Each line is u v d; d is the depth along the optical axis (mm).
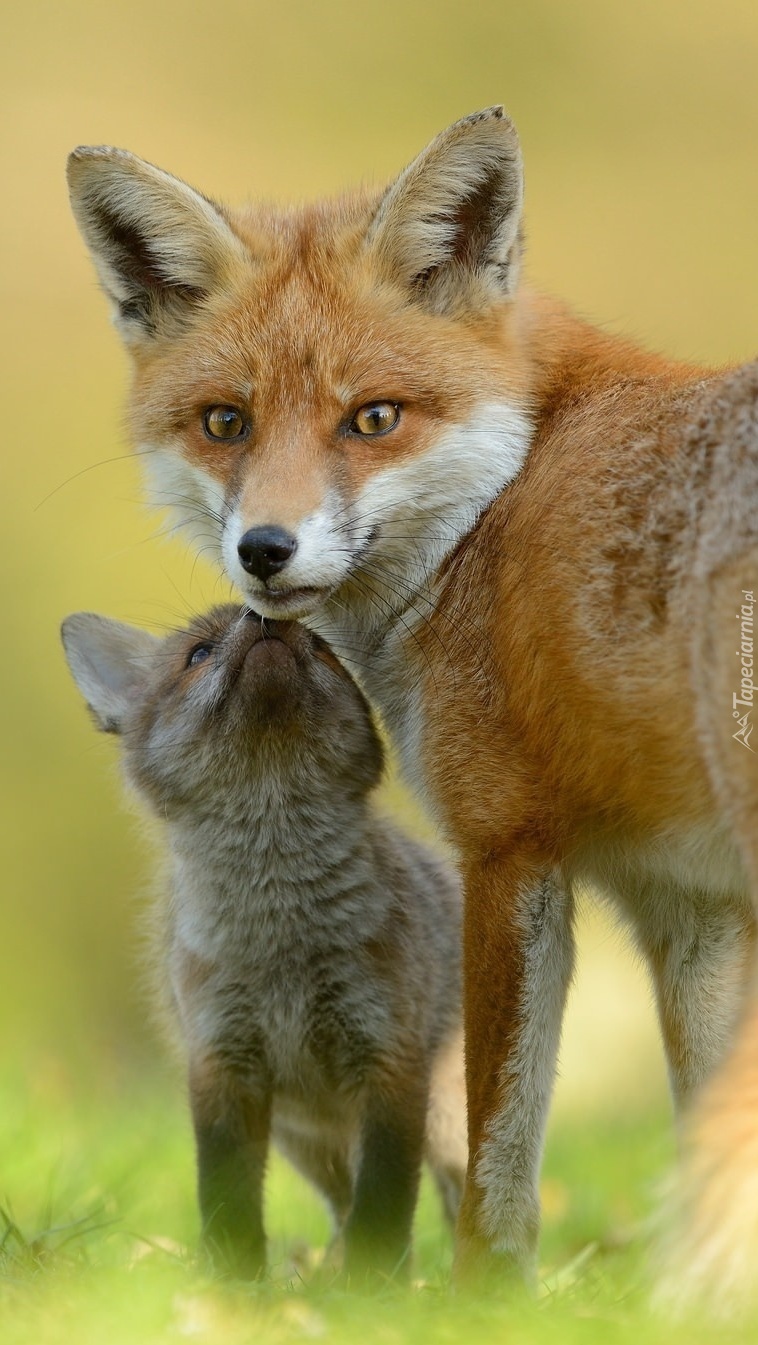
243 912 10250
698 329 38219
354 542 9641
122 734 11461
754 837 7875
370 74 46438
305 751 10195
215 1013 10266
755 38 47844
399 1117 10039
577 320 10703
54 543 34688
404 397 9812
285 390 9867
